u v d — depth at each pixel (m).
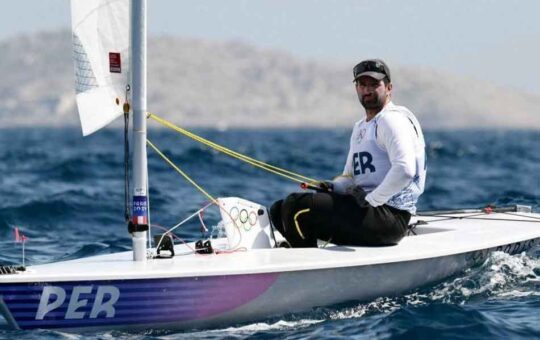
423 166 28.73
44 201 55.81
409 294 28.34
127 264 25.42
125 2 25.50
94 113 25.61
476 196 66.81
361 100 28.64
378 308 27.77
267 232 29.03
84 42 25.41
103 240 44.00
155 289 24.58
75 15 25.28
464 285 29.55
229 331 25.50
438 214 36.62
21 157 124.06
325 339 24.69
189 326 25.31
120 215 53.12
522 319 26.56
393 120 27.86
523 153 156.38
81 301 24.06
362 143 28.70
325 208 28.09
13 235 46.12
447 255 28.33
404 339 24.62
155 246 27.38
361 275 26.88
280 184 78.12
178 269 24.80
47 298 23.81
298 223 28.42
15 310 23.73
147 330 24.92
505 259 30.58
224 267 25.19
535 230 32.09
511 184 78.69
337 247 28.22
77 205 55.44
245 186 75.19
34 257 39.56
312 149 182.50
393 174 27.47
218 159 108.12
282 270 25.59
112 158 114.62
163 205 56.84
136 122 25.52
